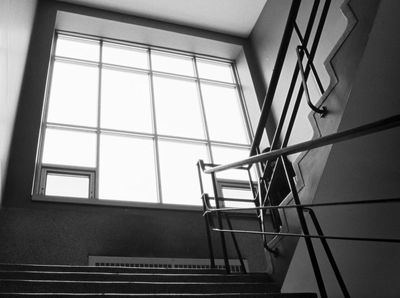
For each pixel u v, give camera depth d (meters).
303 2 6.09
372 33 1.93
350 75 2.04
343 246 2.28
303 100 5.72
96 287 2.12
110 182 5.30
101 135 5.73
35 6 6.07
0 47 3.22
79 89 6.14
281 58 2.50
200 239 4.99
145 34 7.16
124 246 4.63
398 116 1.27
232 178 6.09
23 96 5.34
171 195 5.49
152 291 2.21
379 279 2.24
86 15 6.73
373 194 2.13
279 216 2.89
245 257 5.02
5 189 4.52
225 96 7.22
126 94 6.41
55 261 4.26
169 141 6.11
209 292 2.32
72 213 4.64
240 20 7.52
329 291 2.41
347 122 2.06
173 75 7.07
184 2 7.06
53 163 5.18
